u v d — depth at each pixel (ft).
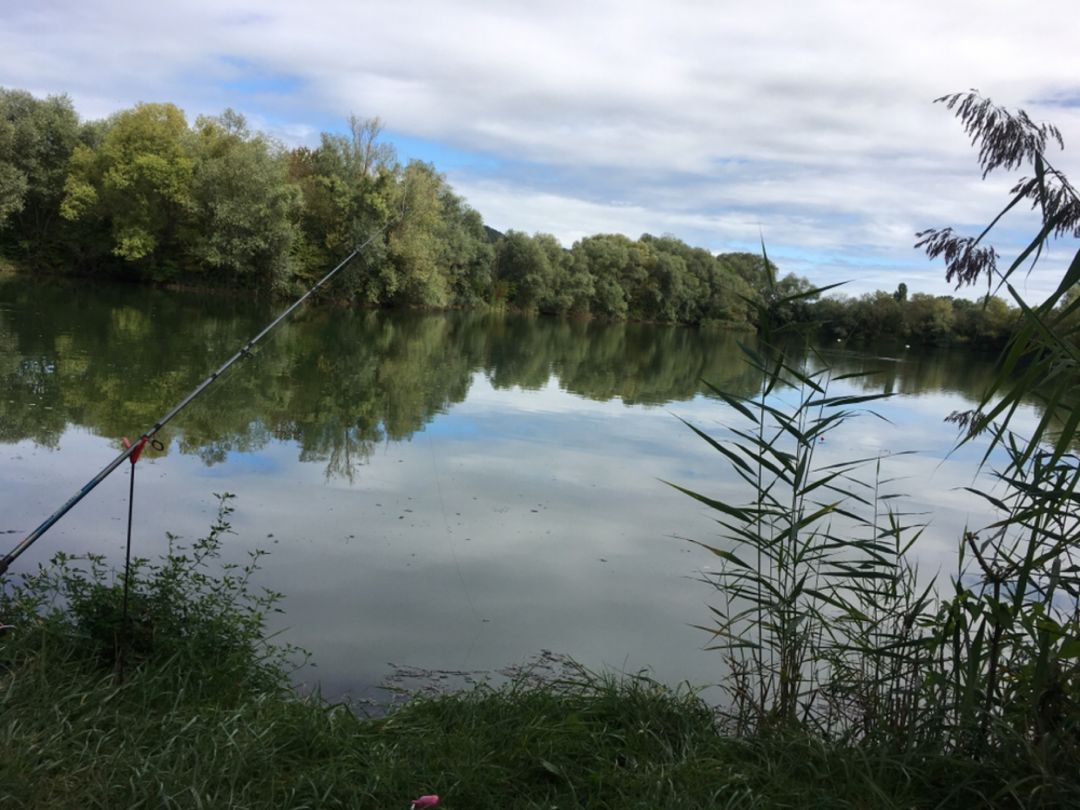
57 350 41.45
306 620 12.25
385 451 25.40
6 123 89.45
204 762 6.58
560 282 157.28
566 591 14.28
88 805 5.98
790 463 9.33
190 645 8.63
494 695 9.06
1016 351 6.11
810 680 9.20
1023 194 7.07
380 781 6.73
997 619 7.29
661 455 27.81
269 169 93.61
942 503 23.07
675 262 177.37
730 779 7.04
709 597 14.32
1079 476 6.09
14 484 17.74
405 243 107.96
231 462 22.04
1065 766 6.74
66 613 9.04
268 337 59.00
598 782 6.98
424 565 15.08
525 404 39.24
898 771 7.32
